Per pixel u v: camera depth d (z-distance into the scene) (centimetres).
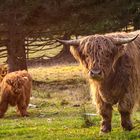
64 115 1748
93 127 1340
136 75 1123
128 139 1103
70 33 2980
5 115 1817
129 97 1109
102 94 1123
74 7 2833
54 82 3102
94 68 1035
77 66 3912
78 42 1077
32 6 2728
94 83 1123
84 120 1433
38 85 2970
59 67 3934
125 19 2872
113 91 1114
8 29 2847
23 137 1265
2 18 2789
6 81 1756
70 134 1241
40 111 1892
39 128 1382
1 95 1756
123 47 1070
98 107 1156
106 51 1048
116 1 2847
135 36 1104
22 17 2769
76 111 1847
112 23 2870
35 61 4344
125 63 1109
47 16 2828
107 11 2864
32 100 2183
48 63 4278
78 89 2661
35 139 1212
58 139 1177
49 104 2100
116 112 1686
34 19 2850
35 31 2945
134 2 2836
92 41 1055
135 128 1215
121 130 1187
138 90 1132
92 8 2850
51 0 2775
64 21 2884
